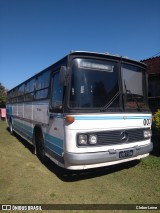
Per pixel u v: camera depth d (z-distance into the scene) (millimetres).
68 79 4977
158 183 5238
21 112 10211
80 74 5098
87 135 4945
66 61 5156
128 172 5965
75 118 4852
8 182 5484
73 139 4855
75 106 4930
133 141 5699
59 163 5457
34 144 7918
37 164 6914
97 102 5176
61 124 5254
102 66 5402
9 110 13969
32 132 8133
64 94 5082
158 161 6613
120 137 5422
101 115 5121
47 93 6445
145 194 4727
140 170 6086
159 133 7492
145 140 6074
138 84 6090
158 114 7152
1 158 7672
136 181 5383
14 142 10695
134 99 5863
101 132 5117
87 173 5953
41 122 6961
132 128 5695
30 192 4906
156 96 11117
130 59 5836
